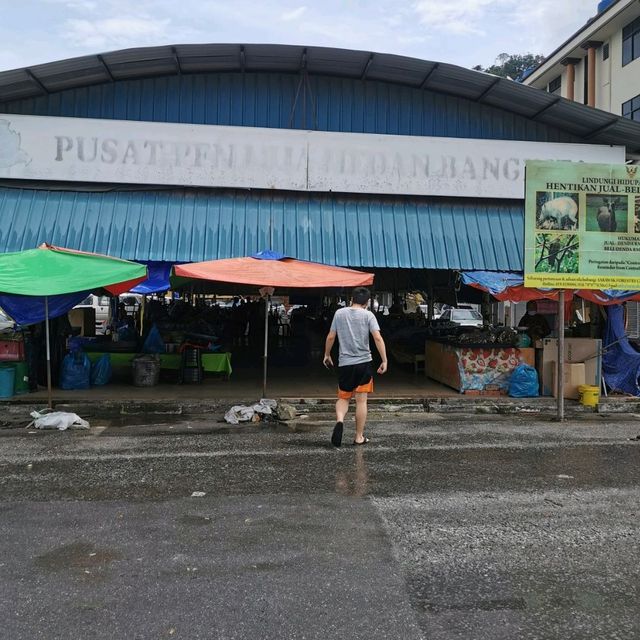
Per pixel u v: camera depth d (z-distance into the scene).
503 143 12.59
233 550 4.12
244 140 11.98
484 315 13.38
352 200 12.34
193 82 12.54
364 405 7.39
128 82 12.40
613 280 9.34
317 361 16.02
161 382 11.79
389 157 12.28
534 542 4.33
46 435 7.91
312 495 5.35
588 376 10.73
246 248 11.45
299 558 4.01
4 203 11.45
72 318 15.95
